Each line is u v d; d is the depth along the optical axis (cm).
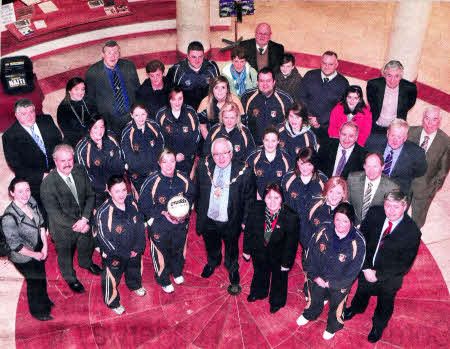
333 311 505
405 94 636
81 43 1014
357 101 587
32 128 567
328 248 473
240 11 910
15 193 492
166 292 573
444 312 550
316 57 997
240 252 618
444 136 550
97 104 668
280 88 671
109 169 588
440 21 1091
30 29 1012
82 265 584
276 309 549
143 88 637
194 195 545
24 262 527
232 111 553
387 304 504
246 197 541
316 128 662
